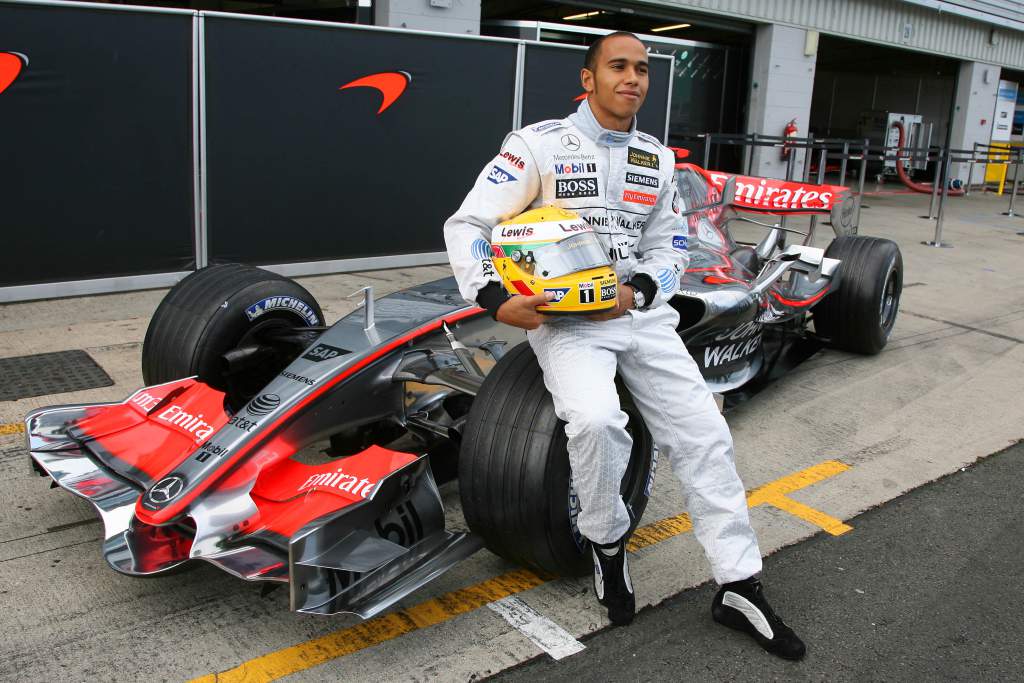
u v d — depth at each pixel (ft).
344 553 7.89
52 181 19.90
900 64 73.20
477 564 10.11
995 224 44.42
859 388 16.98
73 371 15.53
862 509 11.84
